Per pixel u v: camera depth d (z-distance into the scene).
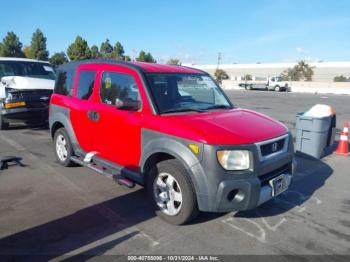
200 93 4.80
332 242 3.59
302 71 74.31
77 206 4.36
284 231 3.80
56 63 63.53
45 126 10.31
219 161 3.41
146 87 4.18
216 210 3.50
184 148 3.57
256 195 3.53
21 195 4.70
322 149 7.05
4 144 7.77
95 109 4.87
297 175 5.93
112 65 4.78
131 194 4.77
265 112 16.38
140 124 4.08
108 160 4.80
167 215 3.89
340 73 79.50
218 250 3.37
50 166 6.07
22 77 9.20
